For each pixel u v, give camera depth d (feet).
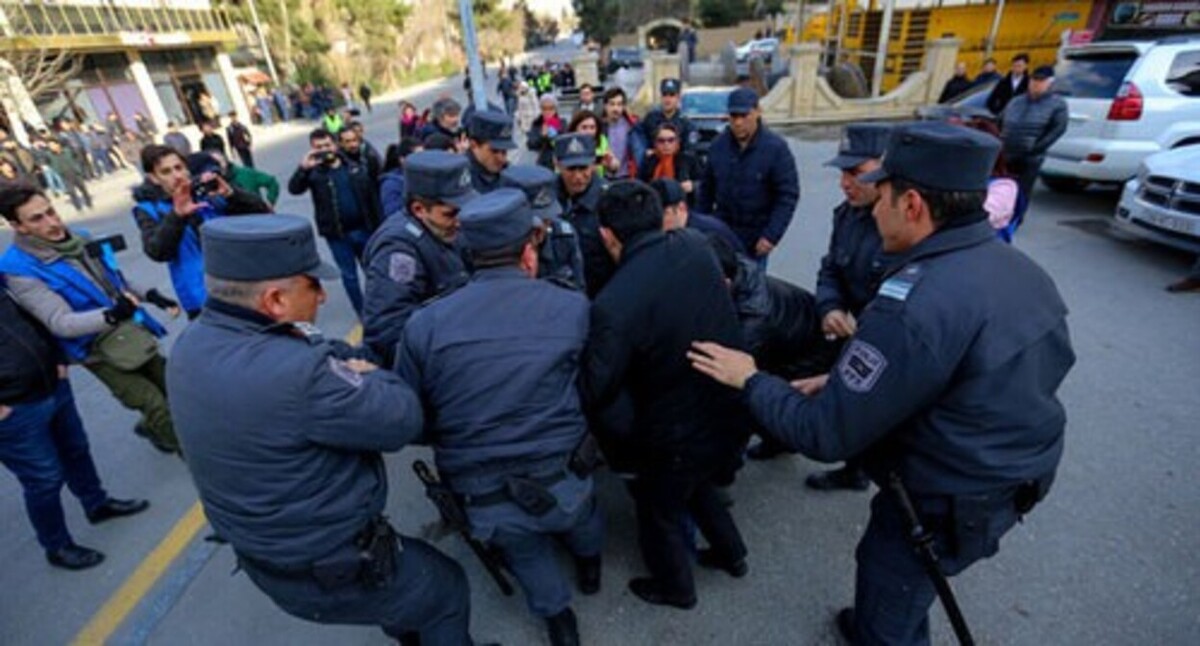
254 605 7.48
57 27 57.82
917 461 4.41
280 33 108.06
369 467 4.86
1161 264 15.56
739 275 7.44
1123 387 10.46
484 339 5.09
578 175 9.66
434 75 167.22
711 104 27.27
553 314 5.34
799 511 8.38
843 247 7.84
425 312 5.31
